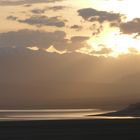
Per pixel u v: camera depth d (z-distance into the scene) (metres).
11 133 102.12
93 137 93.50
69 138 92.00
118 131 105.88
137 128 114.62
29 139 90.31
